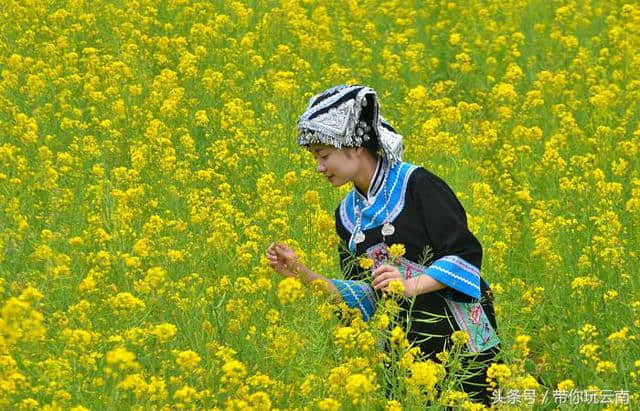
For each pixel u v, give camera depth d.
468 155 12.23
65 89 13.05
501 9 18.58
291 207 9.73
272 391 6.63
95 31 15.70
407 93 14.91
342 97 6.93
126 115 12.72
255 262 8.76
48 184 9.98
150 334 6.95
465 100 15.38
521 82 15.55
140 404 6.04
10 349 6.44
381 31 18.25
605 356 8.13
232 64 14.30
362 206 7.26
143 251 8.01
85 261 8.27
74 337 6.42
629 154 12.05
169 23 16.16
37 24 15.48
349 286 7.33
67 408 6.25
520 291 9.09
